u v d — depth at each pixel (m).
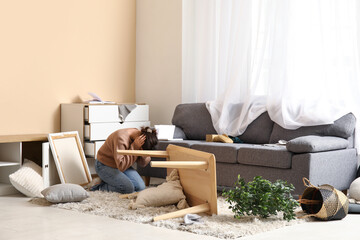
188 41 6.34
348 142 4.91
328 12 5.16
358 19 5.02
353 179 4.89
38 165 5.56
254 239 3.27
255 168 4.59
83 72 6.19
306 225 3.68
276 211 3.91
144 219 3.73
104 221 3.74
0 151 5.21
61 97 5.97
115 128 5.92
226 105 5.61
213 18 6.08
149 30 6.66
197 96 6.22
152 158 5.49
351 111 5.00
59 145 5.16
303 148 4.32
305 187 4.29
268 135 5.33
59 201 4.32
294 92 5.25
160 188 4.21
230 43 5.80
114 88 6.55
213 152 4.86
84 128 5.73
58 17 5.92
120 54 6.61
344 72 5.08
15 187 4.78
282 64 5.36
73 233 3.39
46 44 5.81
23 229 3.50
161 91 6.56
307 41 5.23
